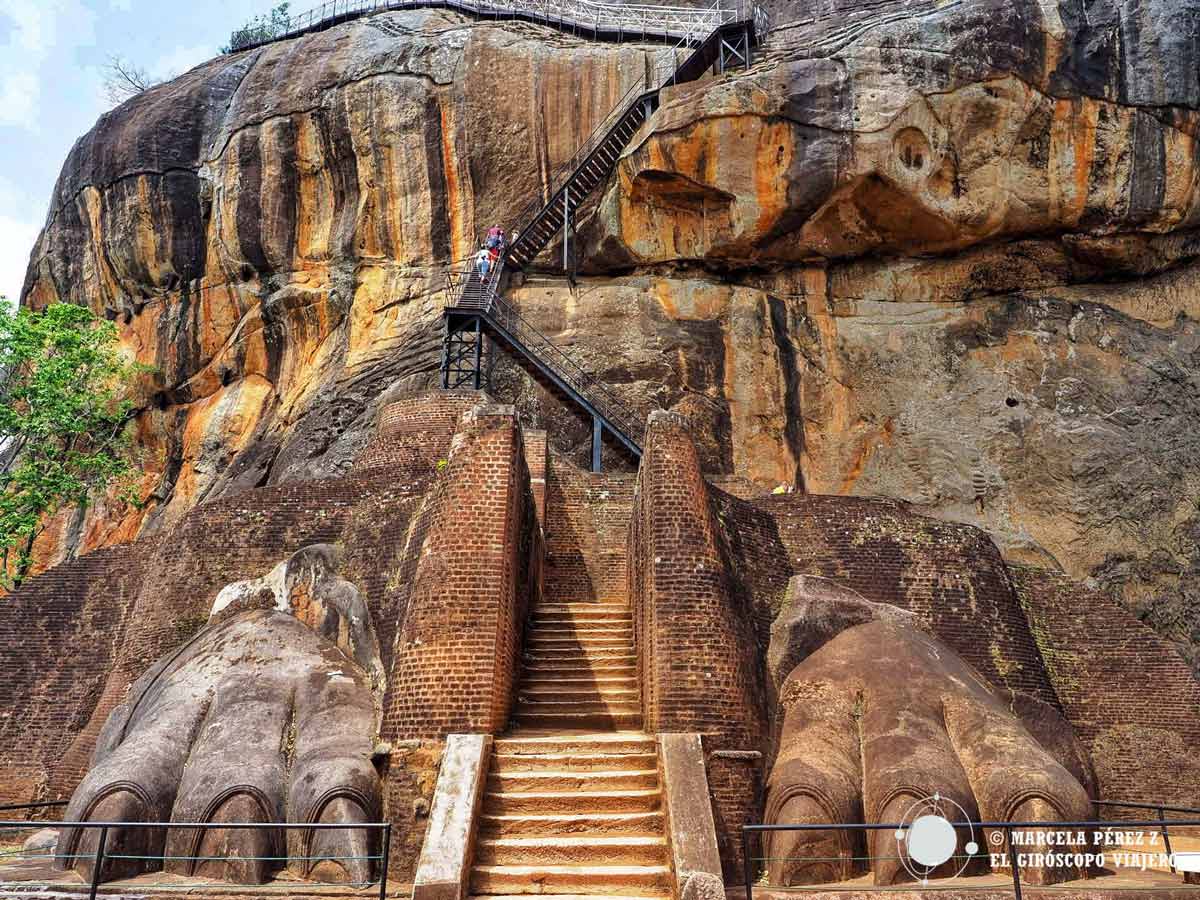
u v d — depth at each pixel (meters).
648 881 9.60
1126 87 24.88
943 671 13.05
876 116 24.75
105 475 27.48
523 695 13.70
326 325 30.61
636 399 26.03
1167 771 15.99
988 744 11.76
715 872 9.09
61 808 15.25
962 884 10.17
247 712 12.32
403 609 13.41
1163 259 26.39
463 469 12.86
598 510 20.16
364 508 15.98
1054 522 24.31
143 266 32.34
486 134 29.66
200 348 32.00
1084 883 10.48
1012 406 25.77
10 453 27.50
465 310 25.25
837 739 12.02
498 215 29.56
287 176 31.05
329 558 15.28
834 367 27.11
